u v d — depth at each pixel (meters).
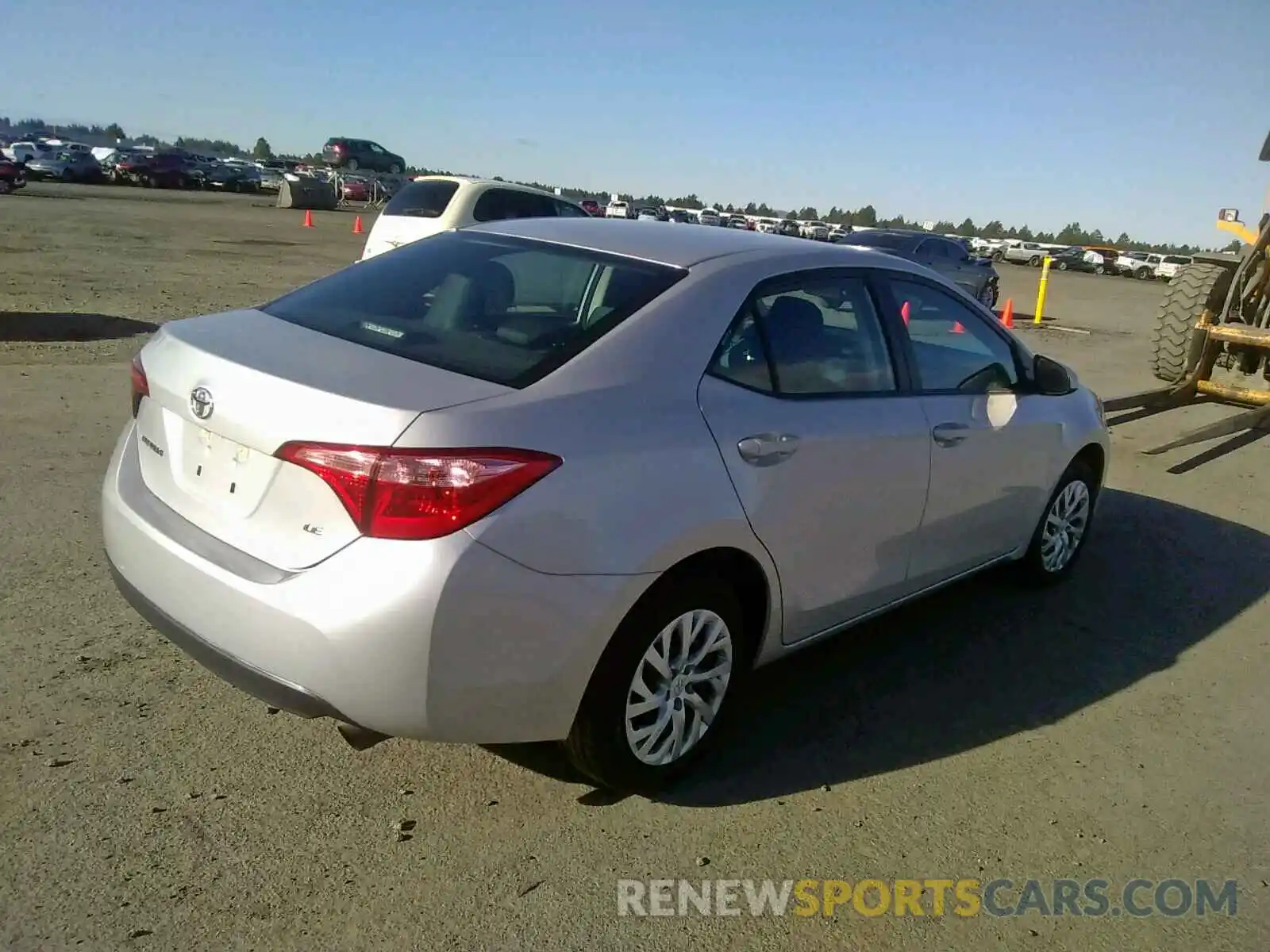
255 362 2.82
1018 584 5.22
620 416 2.87
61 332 10.02
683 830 3.06
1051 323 20.47
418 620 2.49
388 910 2.62
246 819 2.93
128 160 52.19
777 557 3.32
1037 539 4.99
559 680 2.76
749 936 2.66
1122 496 7.18
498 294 3.29
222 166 56.25
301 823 2.93
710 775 3.35
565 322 3.11
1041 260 63.38
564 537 2.67
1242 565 5.88
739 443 3.13
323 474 2.55
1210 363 9.53
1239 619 5.07
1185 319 10.18
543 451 2.66
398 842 2.89
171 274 16.03
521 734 2.78
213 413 2.79
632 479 2.82
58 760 3.10
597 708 2.91
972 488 4.24
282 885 2.67
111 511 3.12
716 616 3.21
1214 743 3.86
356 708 2.56
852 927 2.73
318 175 59.97
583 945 2.57
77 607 4.07
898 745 3.65
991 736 3.76
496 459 2.56
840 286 3.75
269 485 2.69
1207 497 7.31
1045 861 3.08
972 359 4.36
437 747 3.37
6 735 3.20
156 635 3.93
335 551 2.55
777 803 3.23
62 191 39.34
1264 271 9.62
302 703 2.60
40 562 4.45
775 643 3.51
